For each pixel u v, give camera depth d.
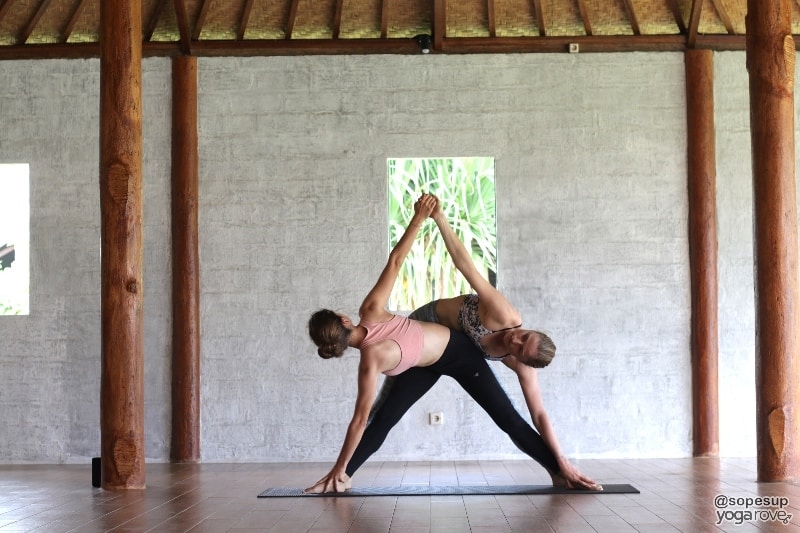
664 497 5.41
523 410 8.05
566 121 8.27
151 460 8.11
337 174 8.30
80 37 8.52
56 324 8.28
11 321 8.30
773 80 6.26
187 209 8.22
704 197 8.14
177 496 5.77
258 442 8.12
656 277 8.17
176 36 8.40
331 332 5.34
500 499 5.36
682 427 8.08
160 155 8.30
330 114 8.33
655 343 8.12
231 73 8.36
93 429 8.22
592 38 8.23
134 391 6.18
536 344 5.40
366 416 5.65
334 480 5.70
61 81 8.43
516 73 8.30
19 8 8.38
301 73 8.36
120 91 6.20
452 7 8.30
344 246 8.24
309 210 8.27
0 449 8.22
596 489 5.64
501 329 5.52
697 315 8.09
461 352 5.59
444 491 5.64
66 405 8.23
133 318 6.20
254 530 4.42
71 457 8.20
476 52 8.33
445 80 8.32
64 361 8.26
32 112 8.42
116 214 6.19
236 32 8.38
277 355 8.18
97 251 8.33
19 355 8.27
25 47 8.36
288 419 8.14
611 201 8.23
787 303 6.21
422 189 8.37
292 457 8.11
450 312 5.64
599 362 8.12
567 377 8.11
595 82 8.30
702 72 8.20
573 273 8.19
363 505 5.19
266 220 8.27
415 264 8.30
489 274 8.30
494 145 8.27
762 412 6.23
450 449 8.05
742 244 8.19
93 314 8.27
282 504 5.30
